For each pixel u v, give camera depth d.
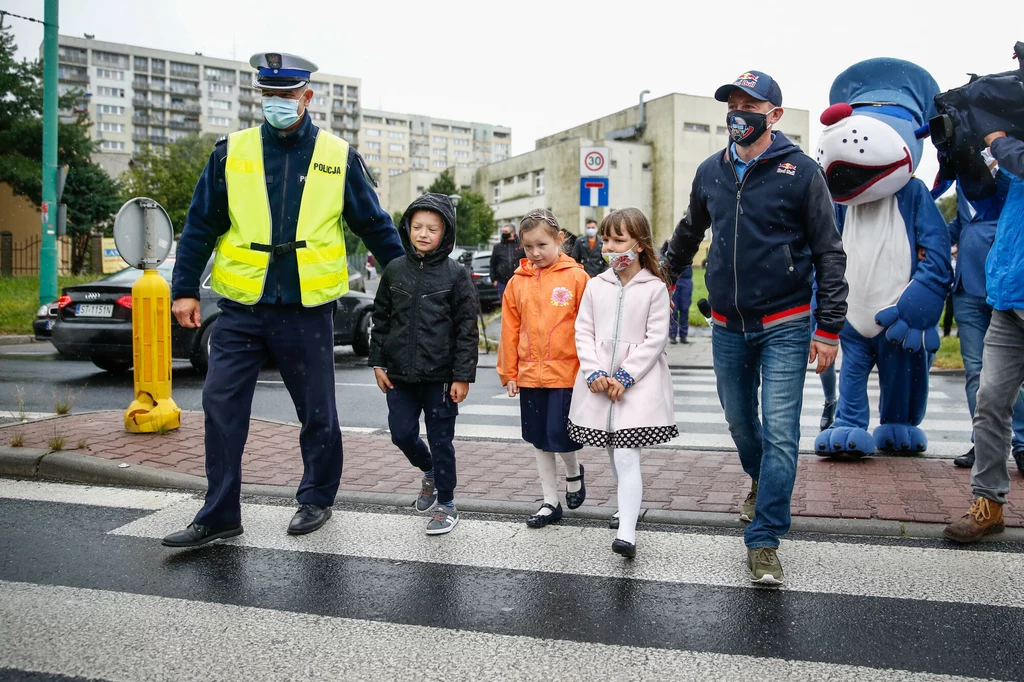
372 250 4.48
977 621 3.14
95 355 9.73
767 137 3.69
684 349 14.15
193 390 9.01
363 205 4.32
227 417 4.00
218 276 4.02
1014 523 4.16
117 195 37.12
